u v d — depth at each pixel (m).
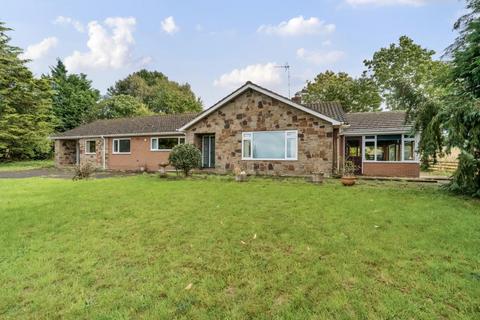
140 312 2.82
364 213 6.23
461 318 2.60
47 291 3.26
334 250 4.21
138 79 49.22
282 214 6.24
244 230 5.20
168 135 19.14
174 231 5.24
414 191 9.24
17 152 26.92
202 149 17.20
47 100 28.56
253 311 2.78
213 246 4.50
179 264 3.89
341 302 2.87
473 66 8.51
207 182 11.57
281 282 3.32
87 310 2.87
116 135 20.48
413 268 3.59
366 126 16.08
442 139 9.21
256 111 14.91
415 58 31.58
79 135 22.20
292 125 14.16
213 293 3.13
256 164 14.89
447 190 9.21
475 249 4.17
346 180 10.73
